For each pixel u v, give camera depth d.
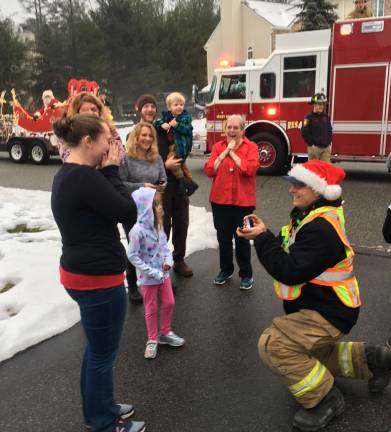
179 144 4.66
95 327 2.36
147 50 38.31
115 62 37.69
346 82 9.98
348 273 2.61
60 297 4.28
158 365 3.33
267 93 10.99
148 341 3.46
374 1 25.95
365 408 2.78
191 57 40.72
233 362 3.34
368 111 9.88
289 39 10.68
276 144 10.99
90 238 2.26
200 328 3.84
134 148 4.15
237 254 4.54
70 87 10.29
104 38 37.19
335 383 3.03
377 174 11.23
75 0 37.94
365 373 2.83
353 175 11.11
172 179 4.69
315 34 10.41
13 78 35.03
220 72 11.48
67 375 3.24
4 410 2.88
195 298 4.41
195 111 28.22
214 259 5.47
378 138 9.89
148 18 40.12
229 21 32.44
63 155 3.41
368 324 3.81
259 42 32.16
